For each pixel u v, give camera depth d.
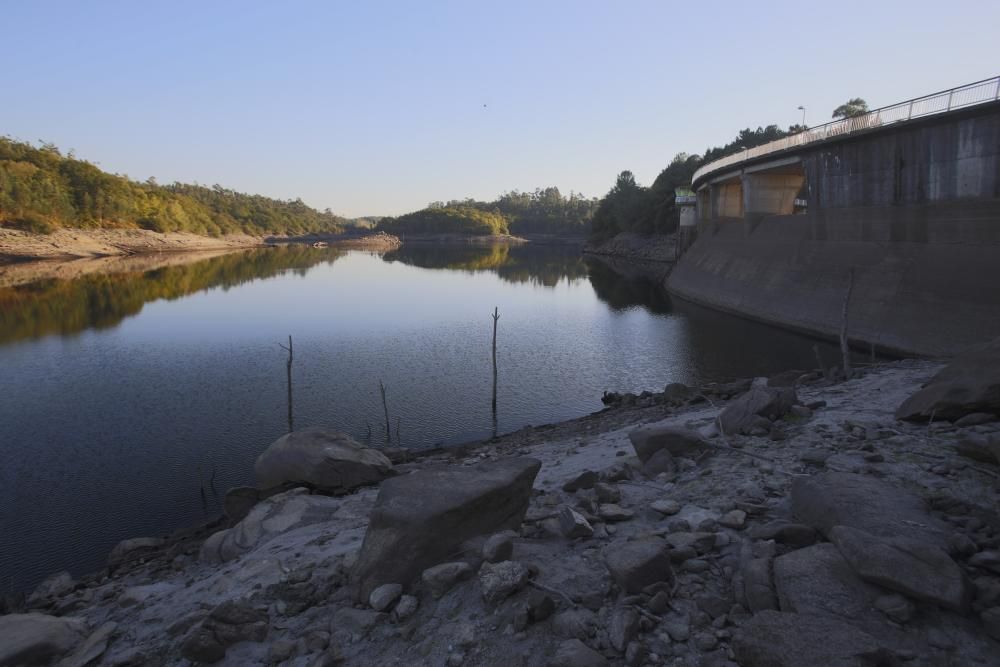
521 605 5.52
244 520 11.13
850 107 94.00
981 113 30.81
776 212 61.69
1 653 6.49
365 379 31.06
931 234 34.31
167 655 6.18
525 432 21.64
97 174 157.75
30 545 14.94
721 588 5.62
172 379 30.94
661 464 9.99
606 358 35.88
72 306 56.97
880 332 34.47
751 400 12.08
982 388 9.60
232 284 80.50
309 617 6.43
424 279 92.06
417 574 6.44
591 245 175.12
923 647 4.29
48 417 24.78
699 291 63.91
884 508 6.08
